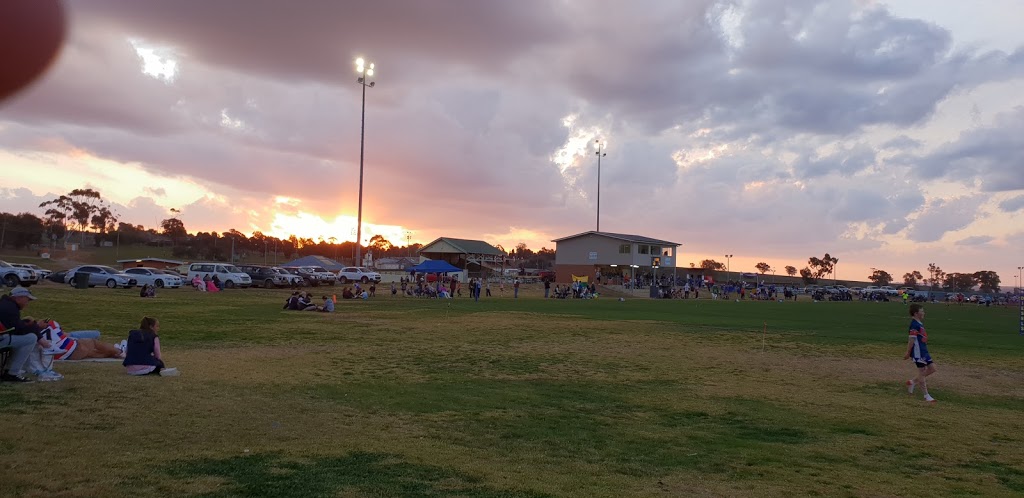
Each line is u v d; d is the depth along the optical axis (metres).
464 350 17.70
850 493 6.41
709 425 9.45
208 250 113.38
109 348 13.05
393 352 16.83
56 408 8.57
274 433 7.96
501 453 7.52
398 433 8.31
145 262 73.12
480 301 47.47
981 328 32.09
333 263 91.69
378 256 154.75
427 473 6.53
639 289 80.19
